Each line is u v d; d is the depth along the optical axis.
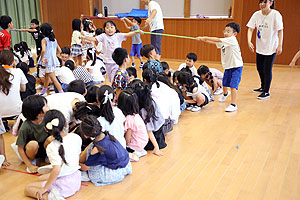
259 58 4.18
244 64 6.36
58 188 1.96
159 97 2.84
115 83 3.09
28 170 2.31
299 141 2.83
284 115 3.52
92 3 7.19
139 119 2.48
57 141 1.91
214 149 2.68
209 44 6.41
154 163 2.45
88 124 1.95
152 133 2.61
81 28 5.90
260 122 3.31
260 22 3.99
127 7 7.30
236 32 3.59
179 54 6.72
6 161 2.42
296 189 2.08
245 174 2.27
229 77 3.71
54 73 4.00
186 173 2.29
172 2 6.82
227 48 3.58
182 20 6.48
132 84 2.63
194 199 1.97
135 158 2.46
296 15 5.79
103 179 2.13
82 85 2.82
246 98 4.18
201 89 3.65
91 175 2.16
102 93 2.38
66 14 7.46
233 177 2.23
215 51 6.43
